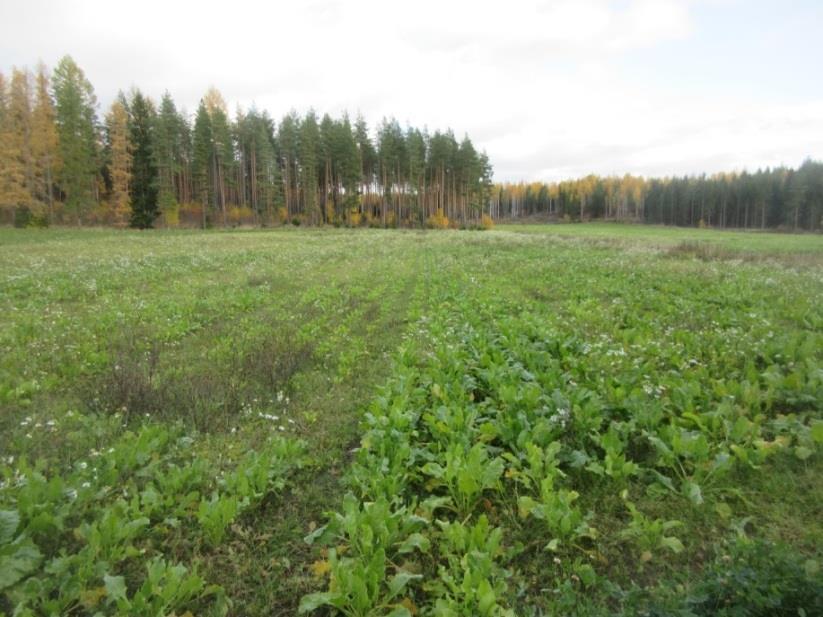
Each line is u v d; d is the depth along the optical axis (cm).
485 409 593
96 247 3030
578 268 2019
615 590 308
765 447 467
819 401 572
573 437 523
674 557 360
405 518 376
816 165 8869
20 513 382
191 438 544
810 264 2112
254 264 2239
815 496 416
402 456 462
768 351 759
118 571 353
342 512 427
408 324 1135
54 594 327
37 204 4847
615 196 12862
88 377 761
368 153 7494
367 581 317
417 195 7469
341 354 855
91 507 414
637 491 439
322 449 537
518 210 13700
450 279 1792
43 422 591
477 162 7425
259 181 6644
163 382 708
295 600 337
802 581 270
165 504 413
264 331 1043
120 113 5475
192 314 1185
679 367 734
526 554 372
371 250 3091
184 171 6631
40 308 1238
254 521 412
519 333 962
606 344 877
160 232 4912
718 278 1664
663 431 493
